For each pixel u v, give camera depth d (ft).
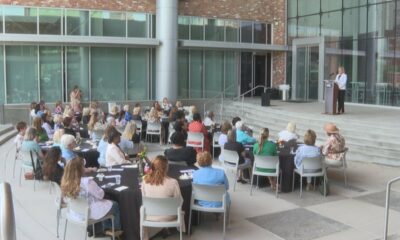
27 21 60.03
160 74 66.64
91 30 63.87
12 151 43.24
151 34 67.97
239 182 30.27
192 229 21.30
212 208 19.99
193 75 72.64
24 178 32.01
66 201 19.21
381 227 21.72
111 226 19.53
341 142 29.66
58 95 62.85
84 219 18.42
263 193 27.68
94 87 65.05
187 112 53.98
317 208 24.70
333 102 49.93
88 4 63.26
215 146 38.73
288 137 32.37
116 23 65.51
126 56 66.85
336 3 69.41
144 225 18.16
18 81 60.54
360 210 24.39
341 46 68.90
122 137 31.58
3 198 8.45
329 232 21.03
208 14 72.59
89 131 37.96
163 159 18.63
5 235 7.86
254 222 22.38
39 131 34.24
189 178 21.35
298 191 28.14
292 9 78.23
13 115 59.67
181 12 70.13
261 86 74.18
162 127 47.06
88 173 22.65
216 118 66.23
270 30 78.95
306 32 75.61
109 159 25.13
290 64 79.15
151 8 67.62
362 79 65.46
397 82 60.34
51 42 59.93
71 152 25.94
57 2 61.36
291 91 78.69
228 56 75.82
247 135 32.81
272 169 26.86
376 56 63.41
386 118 45.93
